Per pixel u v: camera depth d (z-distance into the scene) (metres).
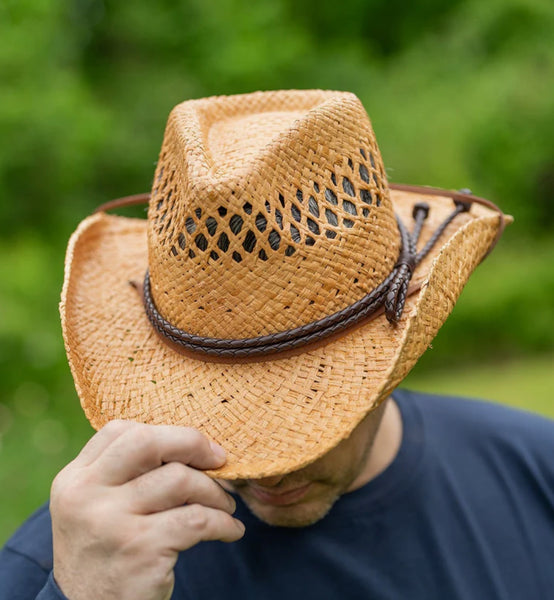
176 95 7.58
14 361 4.95
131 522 1.08
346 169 1.28
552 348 7.44
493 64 9.01
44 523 1.56
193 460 1.14
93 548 1.08
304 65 8.32
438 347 7.20
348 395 1.19
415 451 1.62
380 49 10.52
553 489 1.64
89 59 8.05
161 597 1.10
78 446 4.53
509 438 1.70
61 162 6.18
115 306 1.52
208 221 1.19
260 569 1.48
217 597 1.47
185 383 1.29
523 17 9.29
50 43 6.66
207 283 1.23
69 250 1.53
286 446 1.16
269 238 1.20
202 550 1.51
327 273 1.23
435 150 7.86
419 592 1.49
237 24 8.16
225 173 1.22
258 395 1.23
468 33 9.23
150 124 7.42
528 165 8.54
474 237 1.40
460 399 1.83
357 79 8.59
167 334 1.32
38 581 1.44
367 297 1.26
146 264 1.65
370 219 1.30
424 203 1.58
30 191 6.21
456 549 1.53
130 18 8.10
